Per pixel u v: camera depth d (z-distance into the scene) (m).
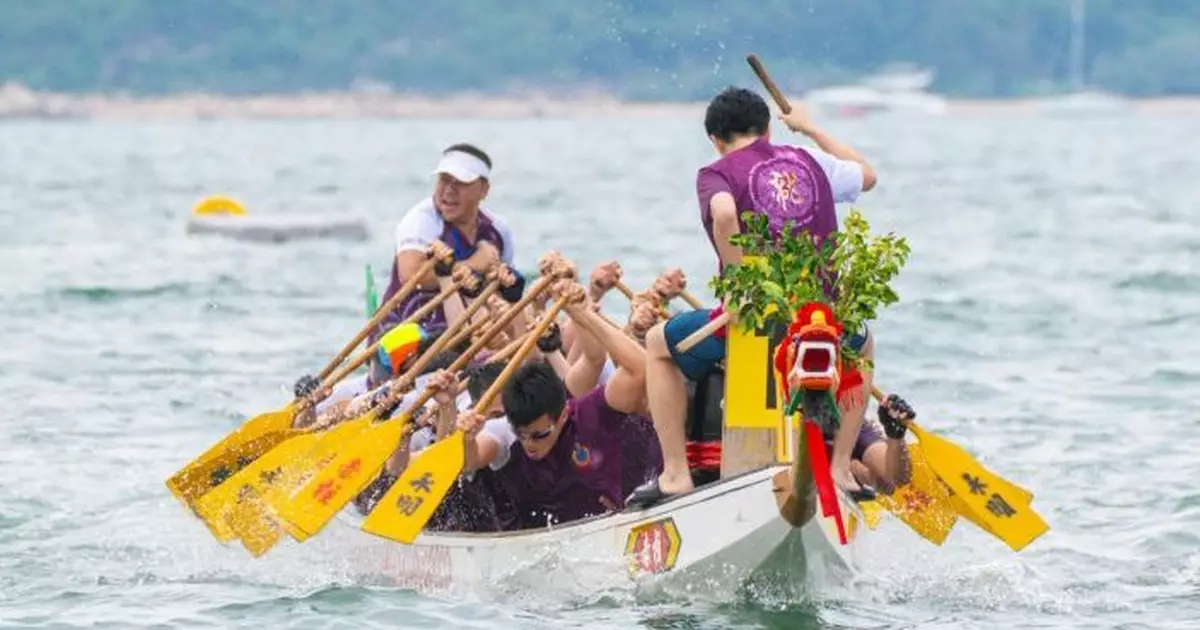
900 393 43.00
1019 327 53.88
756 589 24.77
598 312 27.73
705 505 24.44
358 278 68.75
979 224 95.56
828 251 23.34
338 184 142.25
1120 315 56.56
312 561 28.69
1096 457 35.72
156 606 25.98
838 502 23.52
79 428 39.31
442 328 30.42
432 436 28.33
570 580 25.58
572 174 150.50
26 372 46.41
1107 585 27.11
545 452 26.50
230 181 145.50
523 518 27.30
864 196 119.81
